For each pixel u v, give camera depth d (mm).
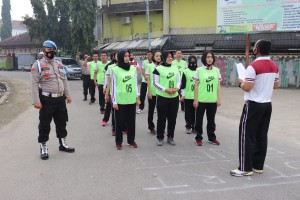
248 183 4840
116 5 27500
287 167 5555
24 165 5645
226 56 20766
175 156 6184
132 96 6637
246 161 5117
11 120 9656
